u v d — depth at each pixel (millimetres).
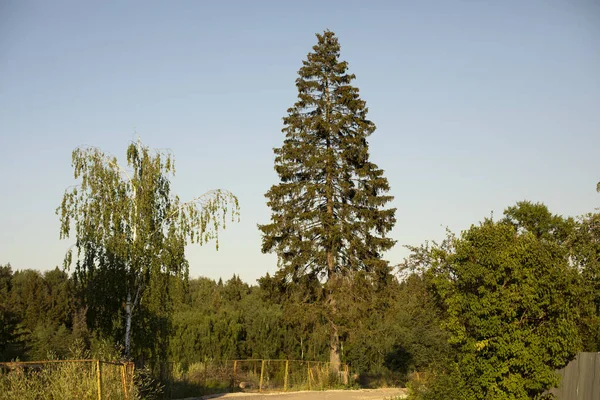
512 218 35562
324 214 36812
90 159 25297
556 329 15273
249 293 84062
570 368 15570
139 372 20578
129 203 25125
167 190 26562
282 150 39156
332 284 36656
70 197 24750
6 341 34875
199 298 77938
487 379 15648
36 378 15117
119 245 24406
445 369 18625
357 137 38188
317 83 39594
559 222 33375
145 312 25109
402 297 29109
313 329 37594
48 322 54844
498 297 15719
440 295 17484
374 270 36562
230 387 31250
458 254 16719
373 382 38844
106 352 21094
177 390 26422
